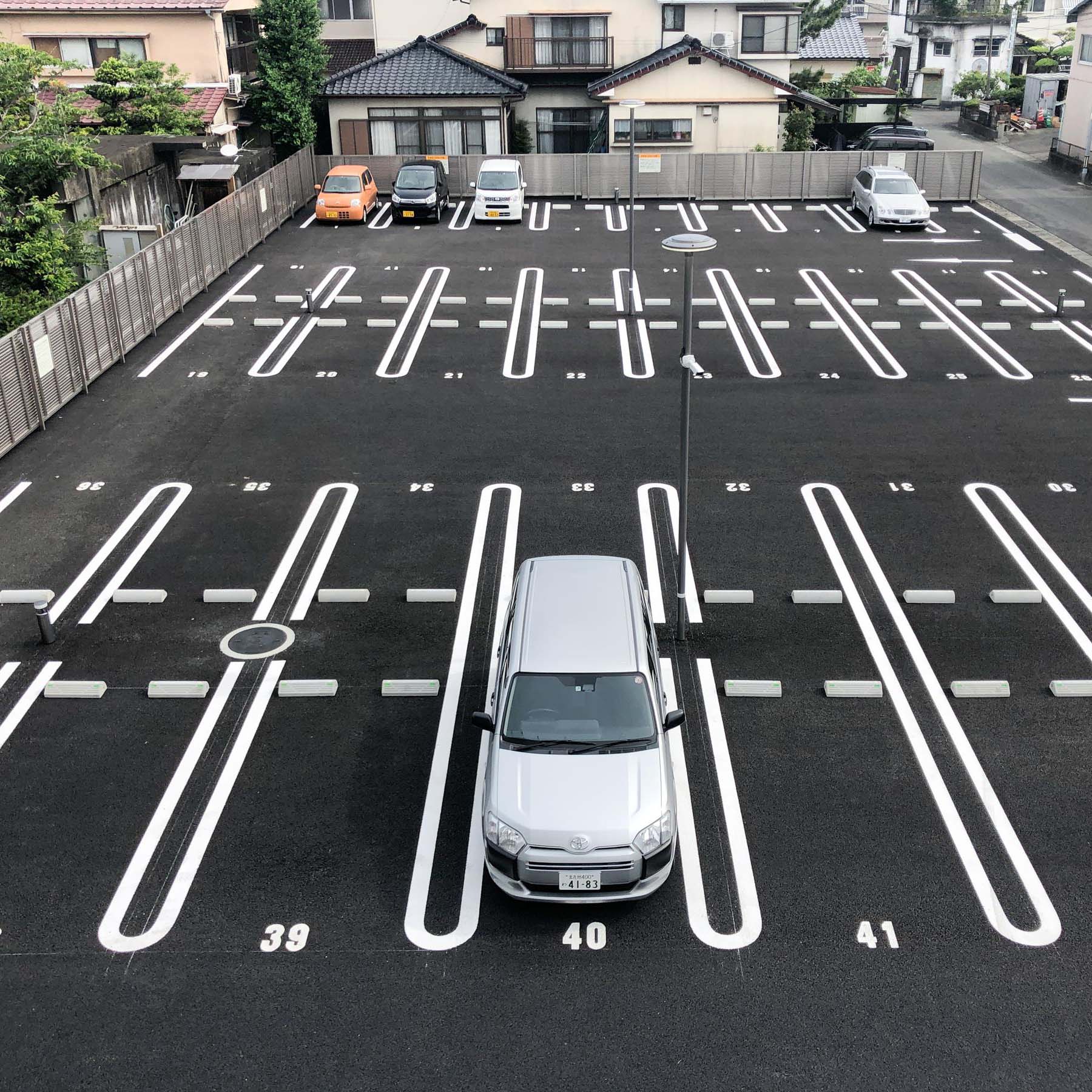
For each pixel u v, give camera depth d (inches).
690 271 464.8
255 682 496.1
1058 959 348.8
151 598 558.9
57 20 1456.7
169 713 476.4
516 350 908.6
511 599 492.4
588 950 354.6
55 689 486.9
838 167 1454.2
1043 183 1608.0
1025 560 587.2
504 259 1177.4
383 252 1206.9
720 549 598.9
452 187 1489.9
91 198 1080.8
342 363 883.4
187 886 382.0
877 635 524.7
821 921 364.8
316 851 398.6
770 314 995.9
